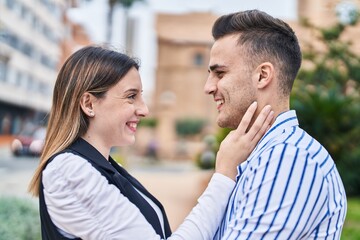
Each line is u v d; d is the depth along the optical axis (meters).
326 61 12.26
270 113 1.71
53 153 1.79
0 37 13.84
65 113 1.85
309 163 1.49
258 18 1.72
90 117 1.87
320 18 13.71
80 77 1.85
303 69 11.95
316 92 8.90
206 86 1.81
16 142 22.78
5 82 34.78
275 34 1.70
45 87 43.56
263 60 1.69
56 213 1.70
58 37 43.50
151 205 1.99
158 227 1.89
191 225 1.71
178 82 36.03
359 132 9.09
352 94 11.43
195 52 35.91
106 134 1.89
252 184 1.52
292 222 1.45
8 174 15.46
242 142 1.76
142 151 30.45
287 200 1.46
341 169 9.66
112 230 1.68
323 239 1.53
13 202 4.82
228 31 1.75
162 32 35.72
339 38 12.85
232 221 1.56
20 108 41.38
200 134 35.22
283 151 1.51
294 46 1.73
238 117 1.78
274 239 1.45
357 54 13.29
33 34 38.34
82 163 1.73
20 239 4.29
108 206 1.69
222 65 1.74
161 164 26.08
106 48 1.95
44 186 1.73
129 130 1.92
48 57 42.81
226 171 1.78
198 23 35.62
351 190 10.37
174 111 36.00
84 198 1.68
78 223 1.68
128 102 1.89
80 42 45.16
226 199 1.75
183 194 11.13
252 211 1.50
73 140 1.82
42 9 39.38
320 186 1.49
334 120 8.75
